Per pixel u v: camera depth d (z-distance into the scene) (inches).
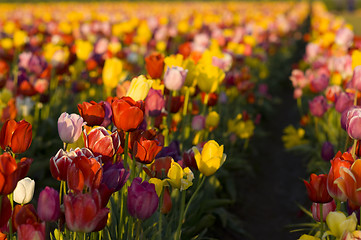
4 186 76.5
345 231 84.4
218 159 101.1
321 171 186.5
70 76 259.3
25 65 225.3
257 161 269.6
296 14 808.9
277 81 478.6
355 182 86.3
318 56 388.8
